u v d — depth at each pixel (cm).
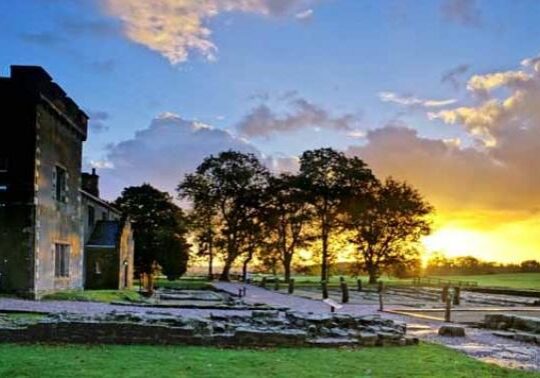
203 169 9588
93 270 4897
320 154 9712
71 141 4175
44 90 3506
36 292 3366
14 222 3362
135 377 1206
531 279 11900
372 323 2062
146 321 1777
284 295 5444
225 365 1385
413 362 1540
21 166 3394
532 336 2202
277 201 9775
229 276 9619
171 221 8612
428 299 5166
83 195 4769
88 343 1700
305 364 1439
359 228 9581
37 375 1202
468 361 1609
